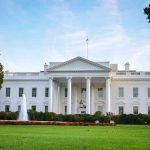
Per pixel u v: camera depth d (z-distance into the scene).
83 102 103.81
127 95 102.88
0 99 107.31
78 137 29.36
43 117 88.31
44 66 109.25
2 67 79.62
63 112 105.00
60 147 20.77
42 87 105.62
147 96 102.12
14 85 107.19
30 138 27.22
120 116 87.38
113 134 35.22
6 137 28.02
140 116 86.06
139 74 103.06
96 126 60.72
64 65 97.94
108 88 96.00
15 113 88.94
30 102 105.75
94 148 20.42
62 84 106.00
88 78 96.56
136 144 23.00
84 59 96.62
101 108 103.44
